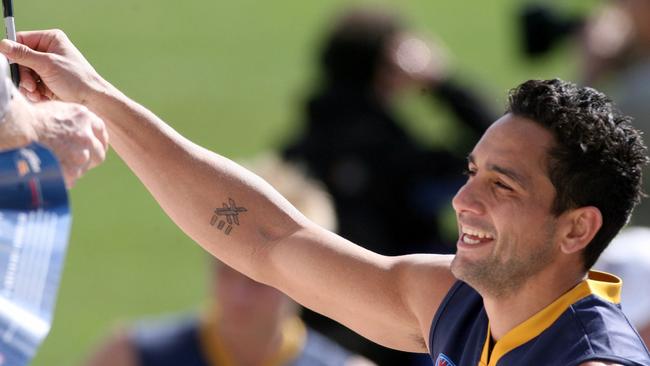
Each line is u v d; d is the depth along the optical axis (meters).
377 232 14.36
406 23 16.34
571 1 25.53
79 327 21.52
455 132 16.86
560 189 7.51
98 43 35.44
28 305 5.92
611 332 7.41
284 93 32.56
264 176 11.48
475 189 7.61
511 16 33.75
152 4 38.75
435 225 14.68
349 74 14.88
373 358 13.71
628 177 7.66
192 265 24.34
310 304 8.82
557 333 7.54
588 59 14.88
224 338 11.28
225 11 38.56
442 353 8.16
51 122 6.85
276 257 8.67
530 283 7.62
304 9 38.53
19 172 6.19
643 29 13.84
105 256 24.62
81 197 27.20
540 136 7.53
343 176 14.48
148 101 31.73
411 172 14.55
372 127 14.66
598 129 7.54
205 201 8.64
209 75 33.59
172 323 11.56
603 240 7.70
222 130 30.05
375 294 8.53
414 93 17.19
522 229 7.53
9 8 7.88
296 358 11.37
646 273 11.02
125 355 11.41
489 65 33.19
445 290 8.31
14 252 6.02
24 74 8.03
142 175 8.57
